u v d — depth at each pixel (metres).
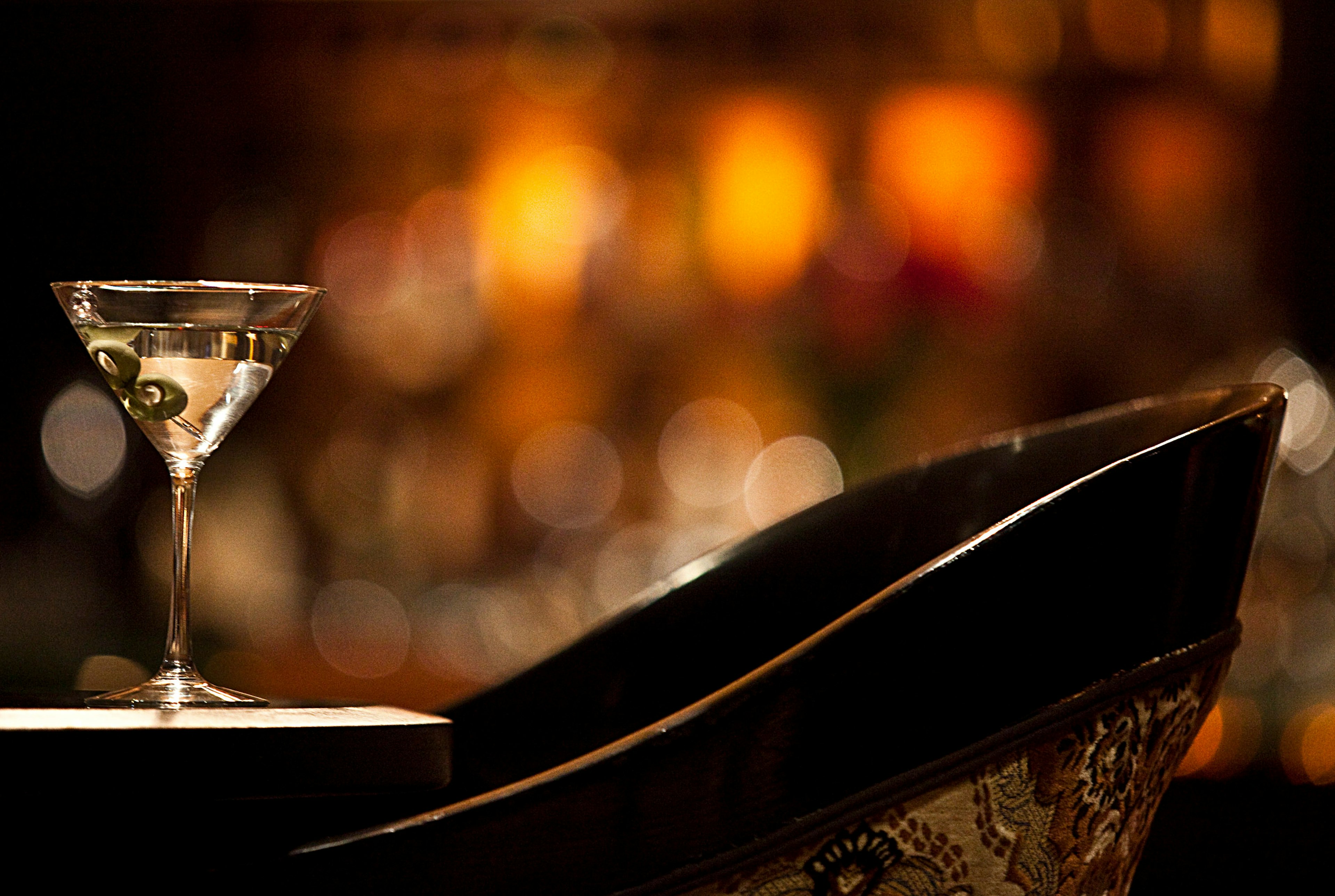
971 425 4.06
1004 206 4.07
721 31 4.07
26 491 4.14
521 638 3.82
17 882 0.94
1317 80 3.96
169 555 4.02
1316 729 2.92
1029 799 0.92
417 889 0.93
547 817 0.92
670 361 4.10
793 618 1.36
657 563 4.00
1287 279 3.99
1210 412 1.13
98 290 1.04
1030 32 3.99
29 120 4.12
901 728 0.91
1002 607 0.92
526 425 4.11
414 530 4.06
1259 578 3.61
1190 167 4.02
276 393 4.09
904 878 0.92
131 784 0.85
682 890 0.91
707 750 0.92
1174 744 0.98
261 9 4.09
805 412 4.08
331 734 0.91
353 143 4.15
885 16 4.02
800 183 4.10
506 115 4.11
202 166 4.14
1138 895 2.91
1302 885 2.85
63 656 3.86
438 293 4.12
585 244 4.11
